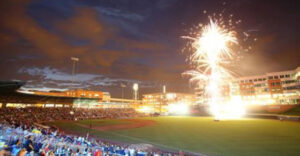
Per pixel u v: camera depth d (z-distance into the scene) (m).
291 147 25.42
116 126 54.12
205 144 28.58
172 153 23.58
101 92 136.50
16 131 23.28
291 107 73.88
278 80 95.25
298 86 87.50
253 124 52.97
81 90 127.75
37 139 19.06
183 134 38.56
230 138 32.78
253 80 104.06
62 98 69.19
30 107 70.19
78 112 82.88
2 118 48.81
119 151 18.97
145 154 19.36
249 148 25.39
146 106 136.88
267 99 97.50
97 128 49.22
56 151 14.63
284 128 43.41
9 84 30.28
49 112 71.88
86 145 20.97
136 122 66.50
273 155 21.88
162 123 62.47
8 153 10.12
